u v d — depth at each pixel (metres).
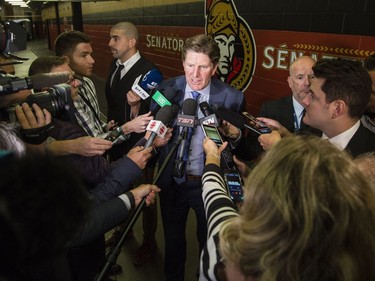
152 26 4.80
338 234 0.52
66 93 1.18
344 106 1.13
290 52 2.53
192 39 1.50
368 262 0.53
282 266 0.54
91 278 1.29
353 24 2.05
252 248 0.57
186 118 1.47
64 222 0.48
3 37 1.24
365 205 0.54
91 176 1.29
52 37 12.56
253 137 1.66
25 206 0.44
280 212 0.54
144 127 1.67
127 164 1.31
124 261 2.31
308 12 2.34
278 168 0.57
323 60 1.21
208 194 1.04
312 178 0.54
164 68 4.65
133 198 1.22
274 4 2.61
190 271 2.23
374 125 1.53
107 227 1.11
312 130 1.63
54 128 1.30
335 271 0.52
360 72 1.12
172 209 1.76
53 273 0.64
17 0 6.68
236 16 3.03
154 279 2.16
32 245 0.45
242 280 0.65
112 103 2.51
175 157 1.62
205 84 1.57
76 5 6.70
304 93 1.64
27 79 1.18
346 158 0.58
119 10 6.02
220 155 1.31
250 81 2.99
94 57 7.98
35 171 0.48
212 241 0.81
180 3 3.95
